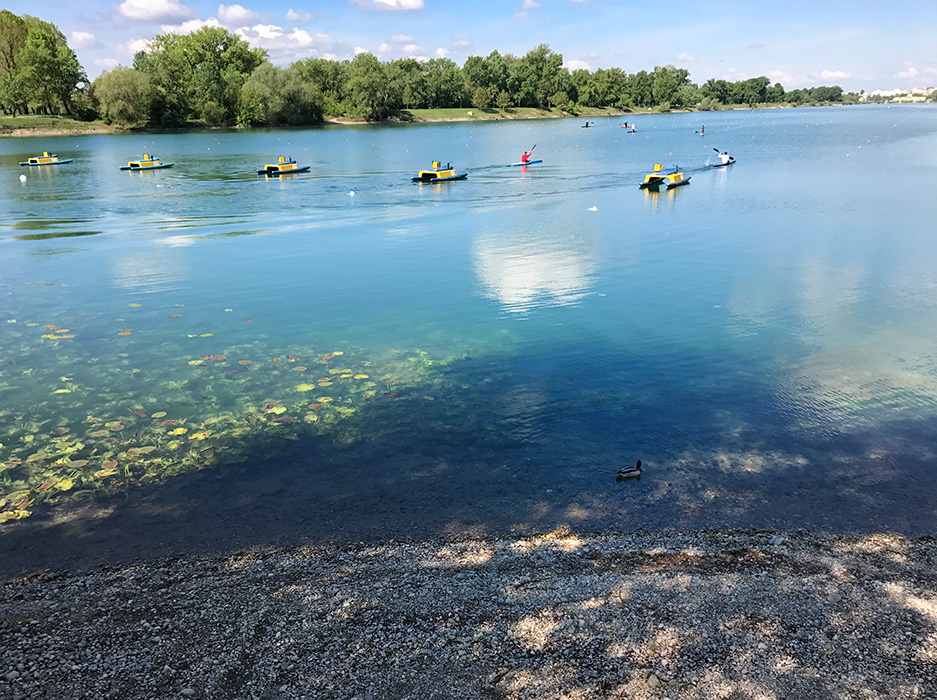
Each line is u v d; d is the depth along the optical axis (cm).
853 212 2825
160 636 603
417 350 1337
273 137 9231
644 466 899
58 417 1044
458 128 11531
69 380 1191
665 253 2172
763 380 1170
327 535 757
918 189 3450
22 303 1675
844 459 908
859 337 1373
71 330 1467
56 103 10125
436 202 3381
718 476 871
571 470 891
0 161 5678
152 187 4012
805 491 834
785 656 564
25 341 1394
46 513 797
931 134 8312
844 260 2022
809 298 1645
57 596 659
